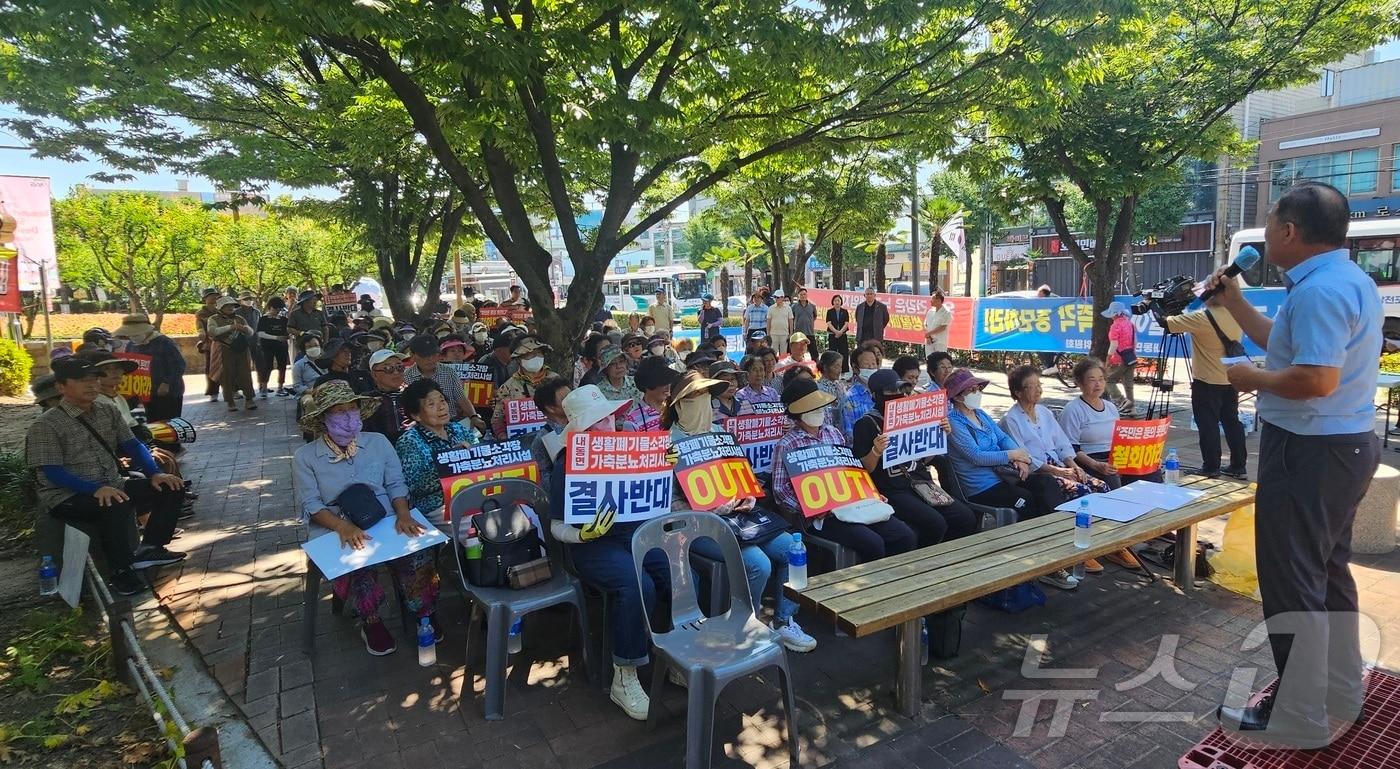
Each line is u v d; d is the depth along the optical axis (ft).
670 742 10.82
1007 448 17.03
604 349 22.63
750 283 105.50
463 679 12.54
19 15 13.70
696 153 27.84
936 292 46.01
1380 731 9.33
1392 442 26.18
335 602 14.98
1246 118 102.73
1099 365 18.48
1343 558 9.32
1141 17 24.26
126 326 27.78
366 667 13.01
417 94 21.26
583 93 21.59
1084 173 33.83
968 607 15.01
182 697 12.12
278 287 105.29
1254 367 9.13
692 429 14.66
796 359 27.76
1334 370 8.21
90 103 29.89
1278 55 30.19
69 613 14.71
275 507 22.45
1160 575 16.35
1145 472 17.38
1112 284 35.76
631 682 11.53
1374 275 55.11
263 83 35.81
